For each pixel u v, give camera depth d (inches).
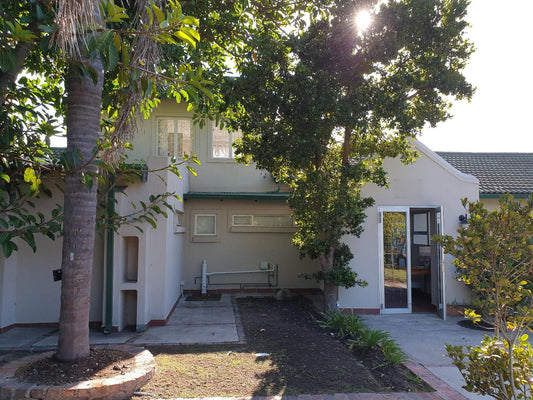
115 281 285.4
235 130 302.8
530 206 134.4
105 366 169.6
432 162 366.6
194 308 371.9
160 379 193.6
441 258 345.7
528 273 139.6
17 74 198.4
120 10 125.5
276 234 462.0
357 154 349.7
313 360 226.1
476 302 147.1
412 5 269.1
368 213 358.3
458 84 288.0
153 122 473.7
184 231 427.2
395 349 233.3
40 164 180.7
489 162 522.6
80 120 177.2
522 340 146.3
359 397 180.9
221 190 476.4
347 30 273.1
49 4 144.8
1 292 275.6
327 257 327.6
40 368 163.5
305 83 263.1
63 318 172.4
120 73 158.1
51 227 203.0
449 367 228.1
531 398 134.8
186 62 261.1
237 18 274.4
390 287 358.9
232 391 182.5
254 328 297.4
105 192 235.9
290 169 315.3
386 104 275.3
